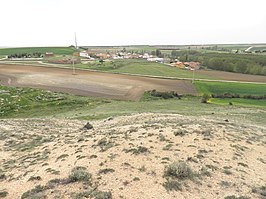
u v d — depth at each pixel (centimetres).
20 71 11956
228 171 1731
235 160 1939
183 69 13812
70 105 6806
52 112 6106
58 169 1741
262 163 1997
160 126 2798
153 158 1800
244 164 1884
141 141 2142
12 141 2866
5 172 1852
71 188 1454
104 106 6619
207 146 2119
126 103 7019
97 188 1439
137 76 11019
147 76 11056
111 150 1961
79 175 1545
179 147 2033
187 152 1952
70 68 12925
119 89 8794
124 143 2109
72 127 4012
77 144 2280
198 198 1390
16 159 2180
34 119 4697
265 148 2369
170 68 13925
